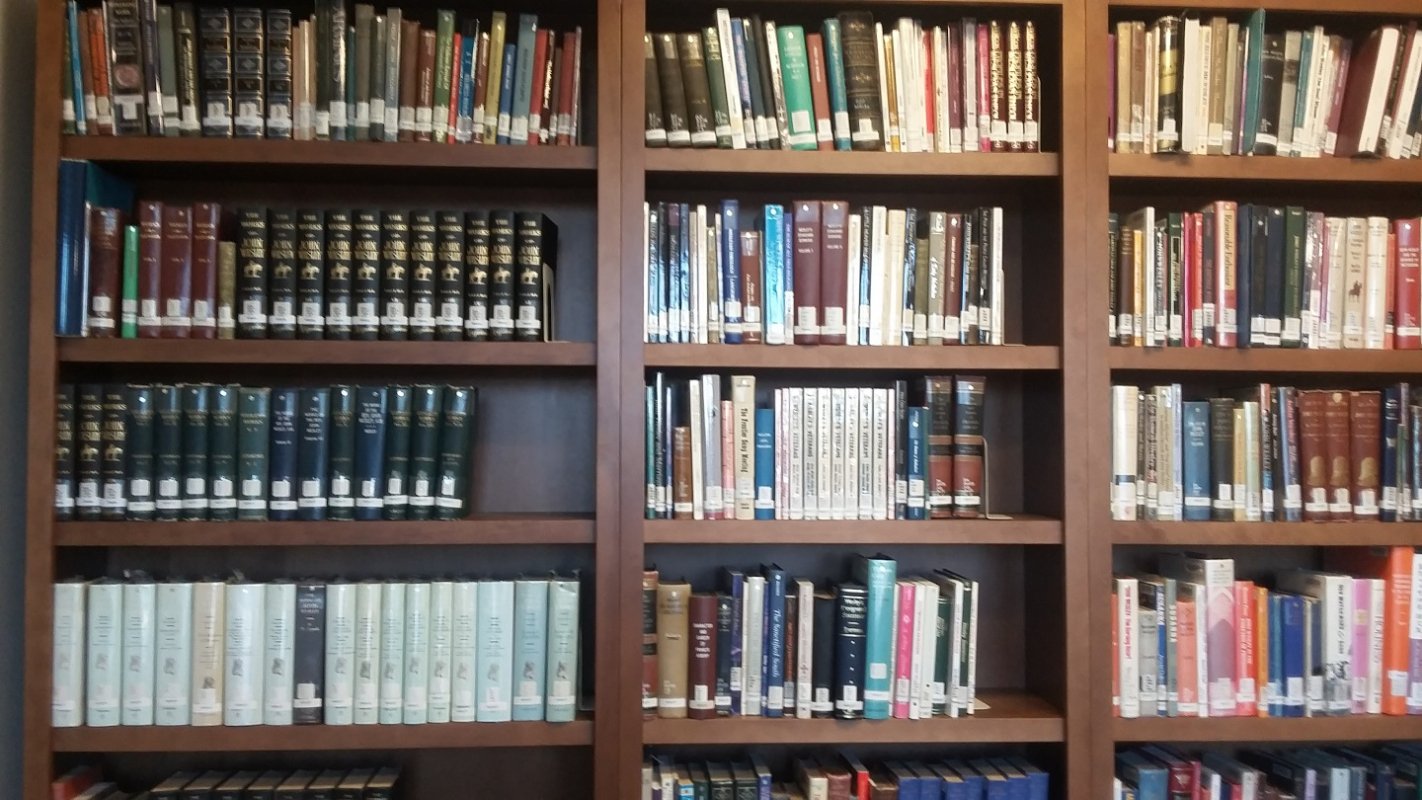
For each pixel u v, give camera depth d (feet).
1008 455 6.03
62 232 4.96
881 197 6.01
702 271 5.23
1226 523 5.27
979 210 5.36
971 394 5.31
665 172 5.31
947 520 5.22
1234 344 5.30
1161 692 5.29
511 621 5.13
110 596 4.97
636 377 5.08
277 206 5.78
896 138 5.35
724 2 5.42
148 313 5.01
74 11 5.06
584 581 5.78
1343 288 5.45
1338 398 5.40
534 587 5.13
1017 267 6.06
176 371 5.77
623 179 5.13
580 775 5.86
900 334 5.34
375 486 5.06
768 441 5.24
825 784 5.24
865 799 5.28
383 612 5.07
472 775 5.83
